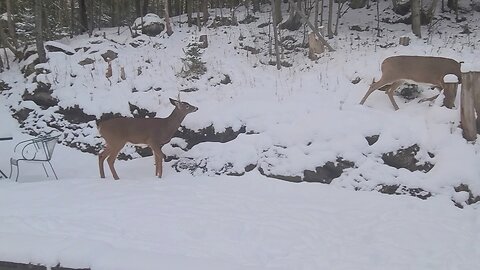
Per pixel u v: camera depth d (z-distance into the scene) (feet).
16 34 39.37
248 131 26.04
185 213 19.63
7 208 20.17
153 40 38.81
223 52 36.06
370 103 26.32
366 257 15.96
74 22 46.21
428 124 23.65
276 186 23.02
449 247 16.84
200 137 26.91
